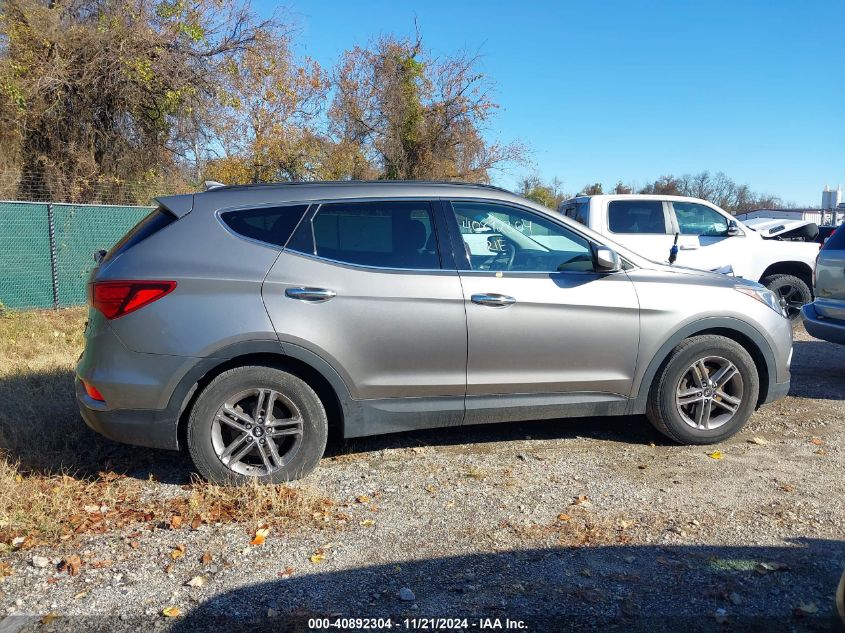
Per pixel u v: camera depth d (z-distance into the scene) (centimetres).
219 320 404
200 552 351
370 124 2669
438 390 443
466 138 2700
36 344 821
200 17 1628
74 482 430
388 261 437
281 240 425
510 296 445
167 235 416
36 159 1566
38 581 325
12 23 1489
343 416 431
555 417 473
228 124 1814
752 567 329
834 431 534
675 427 486
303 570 333
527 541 359
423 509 398
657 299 472
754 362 507
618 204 966
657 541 357
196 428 410
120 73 1541
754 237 985
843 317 686
